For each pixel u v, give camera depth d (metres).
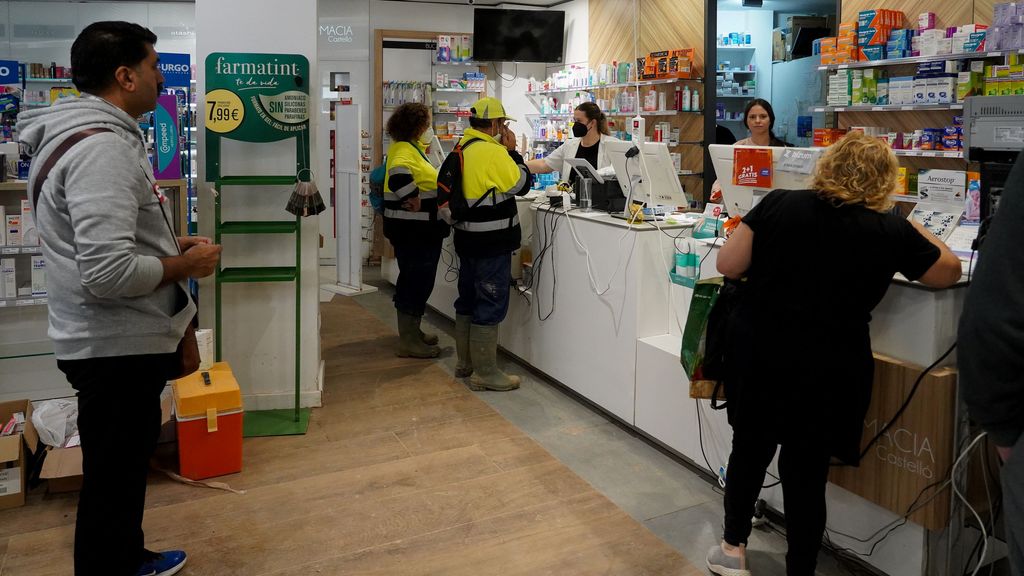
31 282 3.67
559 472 3.25
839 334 2.10
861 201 2.05
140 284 1.93
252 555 2.60
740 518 2.40
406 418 3.88
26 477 3.00
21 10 7.99
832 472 2.49
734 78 7.94
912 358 2.28
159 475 3.21
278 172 3.77
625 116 7.88
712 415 3.07
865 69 5.49
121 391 2.05
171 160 3.91
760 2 7.75
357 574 2.49
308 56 3.72
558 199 4.25
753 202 3.05
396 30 8.52
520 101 9.08
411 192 4.54
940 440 2.17
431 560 2.58
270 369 3.96
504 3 8.94
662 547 2.66
